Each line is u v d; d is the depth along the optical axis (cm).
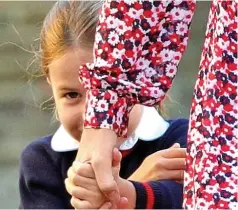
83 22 469
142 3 385
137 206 437
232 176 362
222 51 366
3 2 956
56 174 506
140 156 495
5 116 916
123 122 383
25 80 909
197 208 364
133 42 385
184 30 394
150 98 383
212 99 366
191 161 372
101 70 381
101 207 391
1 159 912
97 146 379
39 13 959
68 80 451
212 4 378
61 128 514
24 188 517
